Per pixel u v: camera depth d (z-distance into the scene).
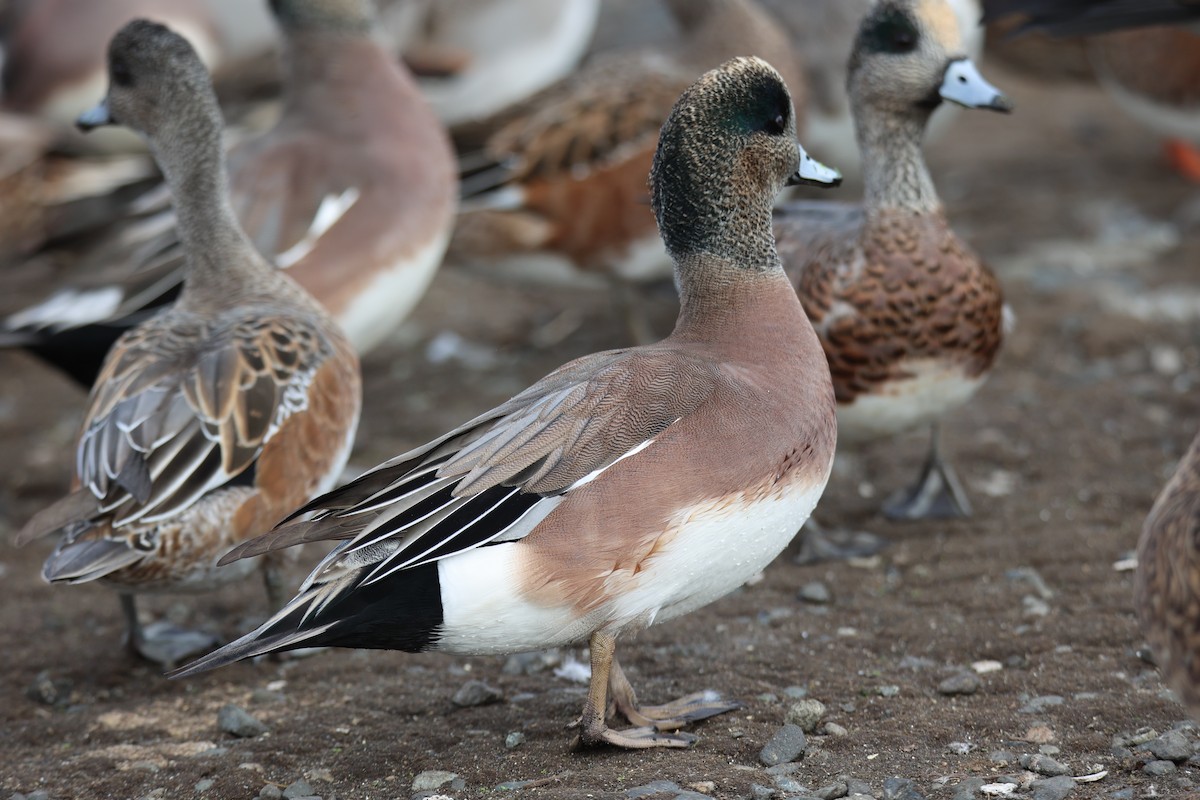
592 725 7.06
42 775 7.27
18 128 14.78
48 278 15.68
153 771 7.28
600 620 6.77
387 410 13.16
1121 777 6.58
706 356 7.04
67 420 13.47
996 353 9.70
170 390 8.02
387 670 8.57
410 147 11.28
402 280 11.16
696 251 7.28
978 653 8.23
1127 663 7.94
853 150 15.07
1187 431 11.52
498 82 16.19
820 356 7.30
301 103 11.41
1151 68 15.52
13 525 11.41
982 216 16.77
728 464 6.66
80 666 8.88
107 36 15.15
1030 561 9.52
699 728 7.38
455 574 6.44
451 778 6.98
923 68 9.39
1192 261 14.90
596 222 12.46
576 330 14.74
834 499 10.81
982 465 11.19
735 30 12.87
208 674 8.67
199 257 9.28
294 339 8.55
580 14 16.72
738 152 7.18
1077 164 18.39
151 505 7.60
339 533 6.39
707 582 6.89
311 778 7.14
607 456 6.53
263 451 8.07
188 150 9.23
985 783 6.58
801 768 6.89
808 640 8.56
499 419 6.70
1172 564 5.35
